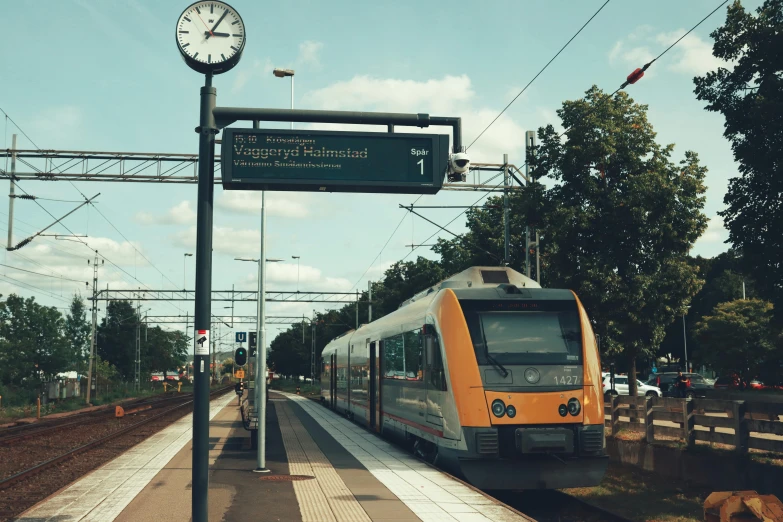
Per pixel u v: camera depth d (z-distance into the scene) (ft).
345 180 31.55
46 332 276.21
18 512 38.60
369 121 31.99
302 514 34.37
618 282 73.72
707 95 54.90
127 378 353.51
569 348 46.32
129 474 47.67
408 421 59.88
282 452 61.41
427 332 50.21
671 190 73.77
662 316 75.82
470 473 43.80
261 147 30.94
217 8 30.22
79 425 107.86
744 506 28.04
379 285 214.28
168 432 82.43
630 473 60.75
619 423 69.97
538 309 47.42
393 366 67.82
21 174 95.71
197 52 29.86
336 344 125.49
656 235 74.43
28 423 123.75
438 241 137.59
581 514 45.03
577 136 75.87
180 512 34.53
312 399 190.19
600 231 75.66
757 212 52.70
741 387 171.01
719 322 169.78
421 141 32.50
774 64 51.55
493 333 46.26
